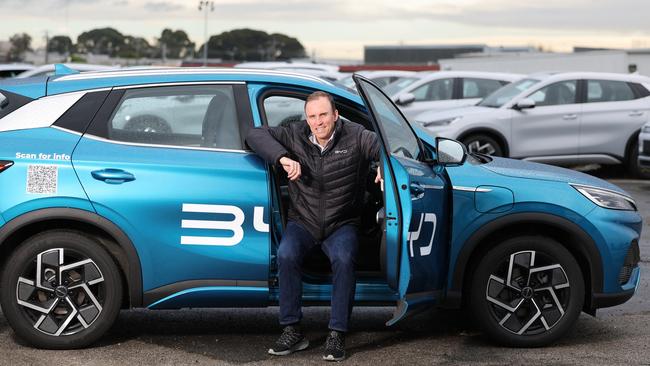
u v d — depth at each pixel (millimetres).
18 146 5258
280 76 5598
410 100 16938
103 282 5344
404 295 4871
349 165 5270
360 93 4930
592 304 5664
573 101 14883
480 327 5648
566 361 5410
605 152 14922
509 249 5582
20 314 5320
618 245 5625
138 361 5281
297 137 5312
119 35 118562
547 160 14852
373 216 5668
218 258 5305
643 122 14891
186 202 5262
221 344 5680
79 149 5285
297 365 5258
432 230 5375
